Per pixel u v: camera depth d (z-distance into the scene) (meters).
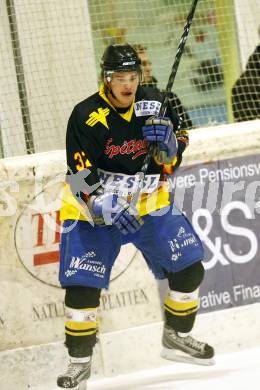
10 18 12.23
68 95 12.76
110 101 9.24
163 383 10.27
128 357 11.02
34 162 10.83
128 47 8.99
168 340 10.05
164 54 14.51
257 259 11.60
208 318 11.31
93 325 9.47
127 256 11.12
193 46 14.65
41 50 12.68
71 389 9.50
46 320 10.87
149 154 9.23
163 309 11.14
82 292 9.34
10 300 10.76
